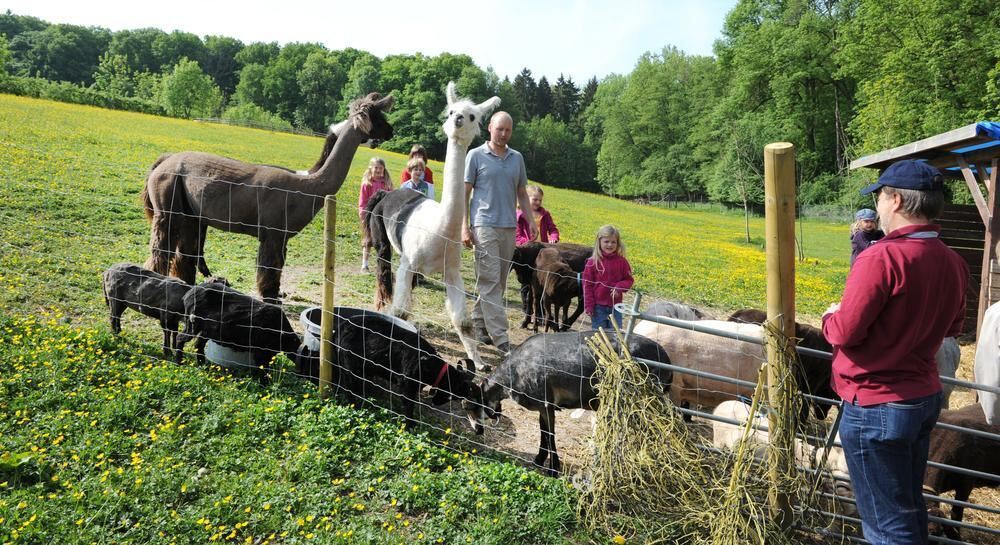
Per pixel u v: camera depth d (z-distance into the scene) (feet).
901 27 112.88
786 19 170.91
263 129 185.98
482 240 20.31
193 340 19.01
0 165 42.39
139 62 386.52
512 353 15.11
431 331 24.02
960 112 96.73
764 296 47.24
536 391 14.43
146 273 17.90
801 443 11.49
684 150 232.12
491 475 13.46
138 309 17.81
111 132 90.38
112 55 376.68
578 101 389.39
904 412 9.05
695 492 11.34
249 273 28.60
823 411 18.65
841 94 165.68
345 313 17.48
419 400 17.22
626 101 256.32
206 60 412.77
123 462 12.68
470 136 19.48
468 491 12.85
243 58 403.34
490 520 12.07
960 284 9.23
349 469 13.53
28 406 13.82
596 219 100.53
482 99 274.16
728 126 154.40
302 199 20.93
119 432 13.44
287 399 15.55
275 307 17.12
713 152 209.56
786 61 164.96
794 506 11.20
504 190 20.38
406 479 13.09
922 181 8.88
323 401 15.92
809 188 160.56
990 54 93.25
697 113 230.48
